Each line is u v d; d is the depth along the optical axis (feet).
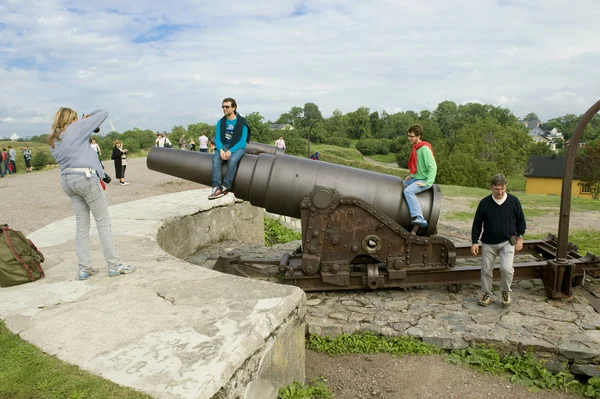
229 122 15.96
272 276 17.72
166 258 13.70
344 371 11.54
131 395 6.55
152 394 6.57
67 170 11.05
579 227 29.50
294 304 9.80
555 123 565.94
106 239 11.74
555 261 14.62
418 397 10.46
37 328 8.87
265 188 15.51
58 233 17.92
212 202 24.71
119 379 6.98
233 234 26.43
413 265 15.25
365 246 15.08
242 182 15.65
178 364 7.32
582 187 122.72
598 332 12.19
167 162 16.71
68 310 9.70
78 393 6.66
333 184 15.34
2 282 11.28
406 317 13.61
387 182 15.60
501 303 14.42
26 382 7.02
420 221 14.90
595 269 15.26
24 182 54.49
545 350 11.55
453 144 253.24
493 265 14.46
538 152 233.55
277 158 15.84
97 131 11.62
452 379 11.12
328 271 15.30
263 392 8.54
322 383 10.85
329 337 12.97
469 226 31.91
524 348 11.75
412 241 15.05
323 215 14.89
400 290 15.93
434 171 15.08
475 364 11.70
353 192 15.31
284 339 9.33
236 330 8.41
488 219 13.67
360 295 15.56
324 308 14.47
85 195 11.23
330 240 15.12
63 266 13.05
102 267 12.82
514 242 13.53
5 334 8.66
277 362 9.06
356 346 12.53
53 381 6.99
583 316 13.28
